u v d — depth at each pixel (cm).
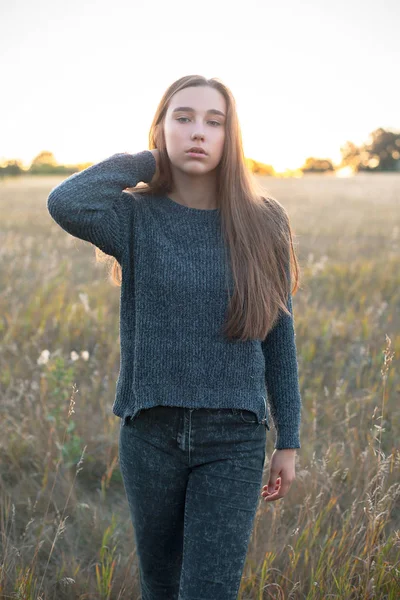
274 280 198
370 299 729
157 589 211
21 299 705
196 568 180
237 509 183
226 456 185
